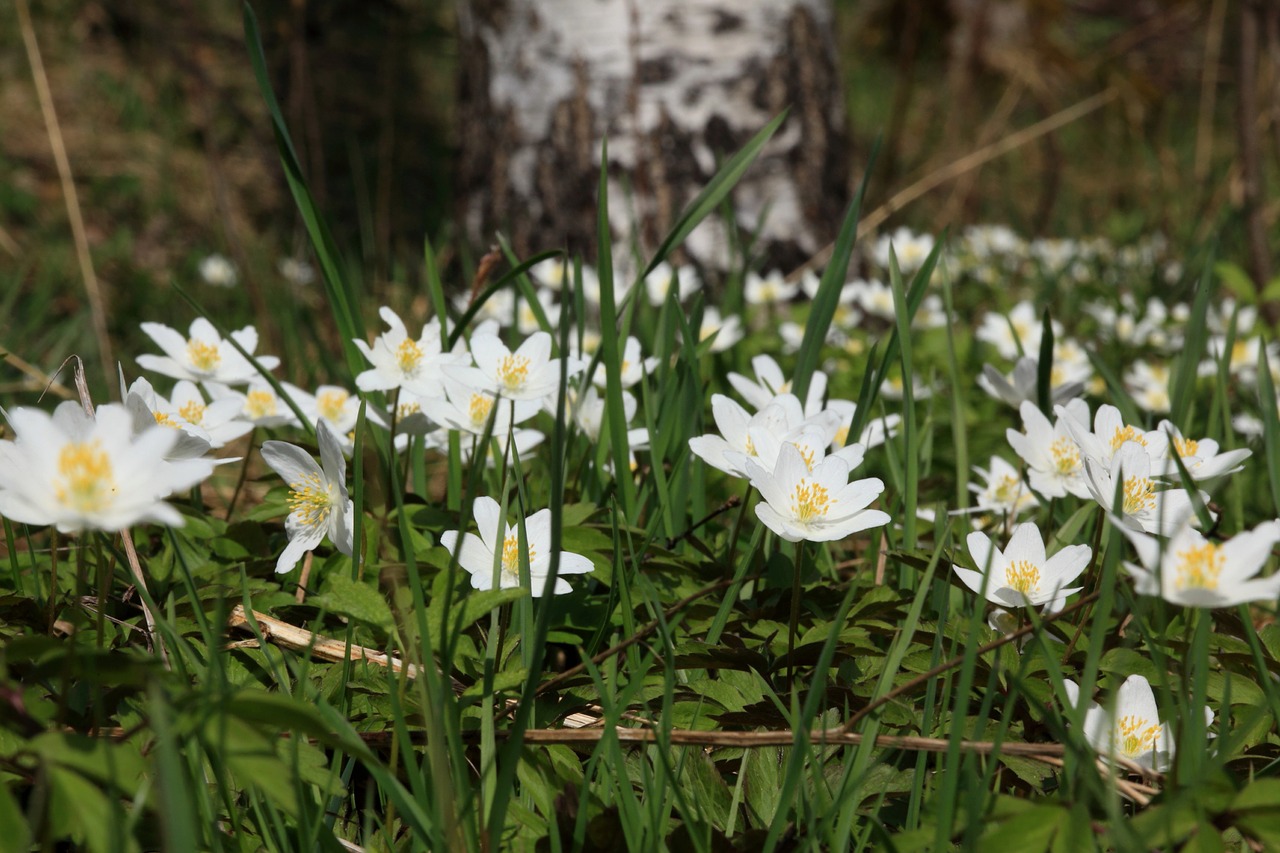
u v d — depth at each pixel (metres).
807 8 1.91
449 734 0.83
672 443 1.06
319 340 1.32
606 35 1.84
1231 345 1.04
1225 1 2.34
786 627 0.92
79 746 0.77
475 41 1.99
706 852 0.82
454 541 0.89
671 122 1.85
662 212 1.84
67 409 0.83
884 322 2.01
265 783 0.77
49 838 0.77
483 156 1.99
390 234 2.93
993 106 3.94
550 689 0.88
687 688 0.88
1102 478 0.87
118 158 2.99
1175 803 0.79
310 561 0.95
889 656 0.87
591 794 0.85
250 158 3.20
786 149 1.89
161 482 0.80
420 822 0.81
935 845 0.80
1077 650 0.89
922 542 1.04
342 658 0.89
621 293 1.58
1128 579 0.92
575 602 0.93
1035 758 0.85
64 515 0.79
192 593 0.87
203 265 2.36
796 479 0.88
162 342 0.99
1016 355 1.54
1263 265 1.74
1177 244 2.65
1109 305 2.16
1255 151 1.76
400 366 0.96
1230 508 1.11
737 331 1.47
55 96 3.17
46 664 0.78
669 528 0.99
